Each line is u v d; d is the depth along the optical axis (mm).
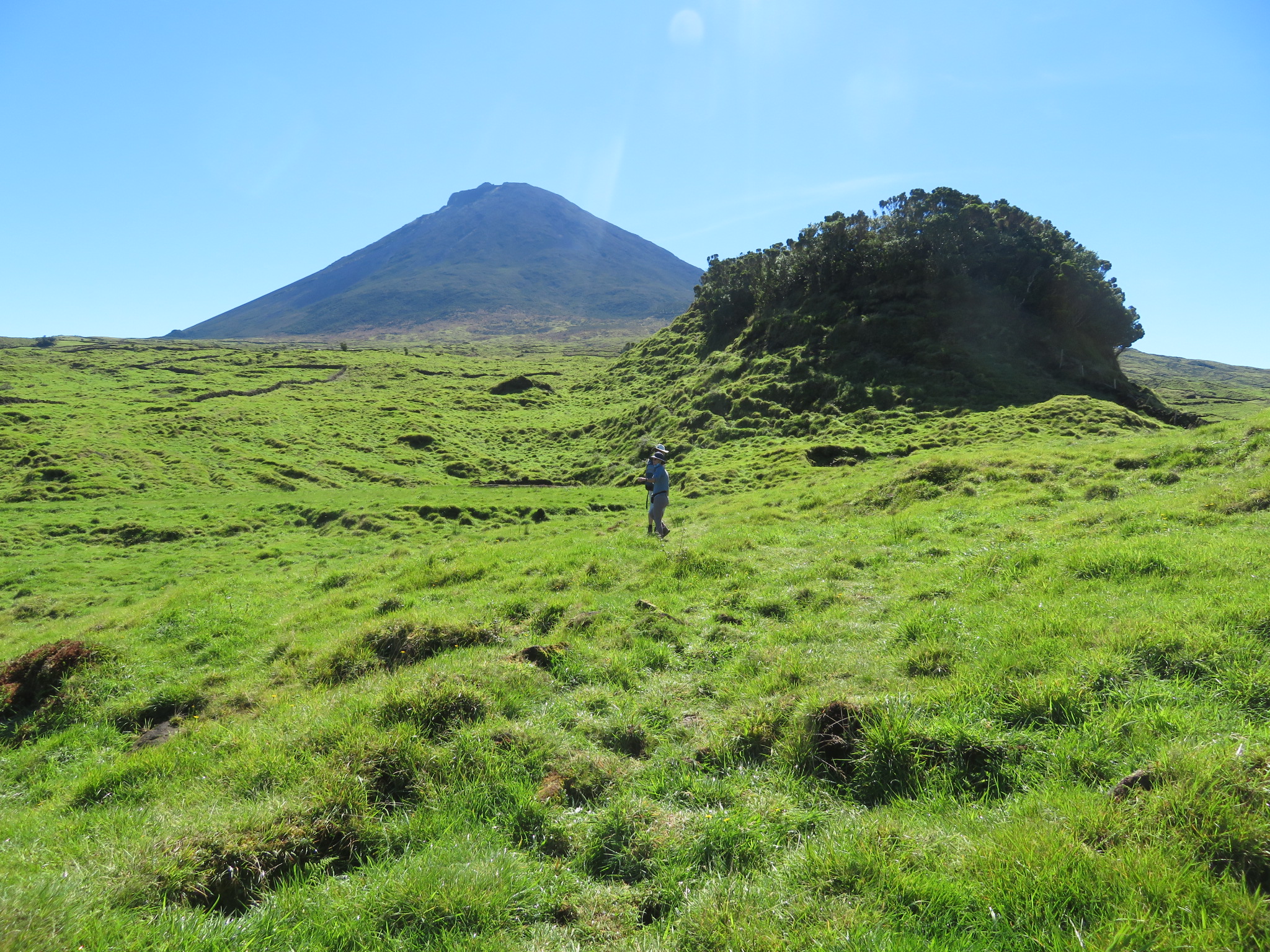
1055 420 44656
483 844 5078
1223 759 4402
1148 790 4457
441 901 4242
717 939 3867
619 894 4586
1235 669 5965
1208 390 185875
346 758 6195
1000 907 3734
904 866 4227
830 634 9406
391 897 4324
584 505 43281
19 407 77938
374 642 10523
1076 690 6051
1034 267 65625
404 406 91375
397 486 61562
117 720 10484
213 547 38156
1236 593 7629
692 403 67938
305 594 17062
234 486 57562
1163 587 8492
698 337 97688
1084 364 59938
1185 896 3535
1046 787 4977
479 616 11445
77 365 121938
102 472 56781
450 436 78875
